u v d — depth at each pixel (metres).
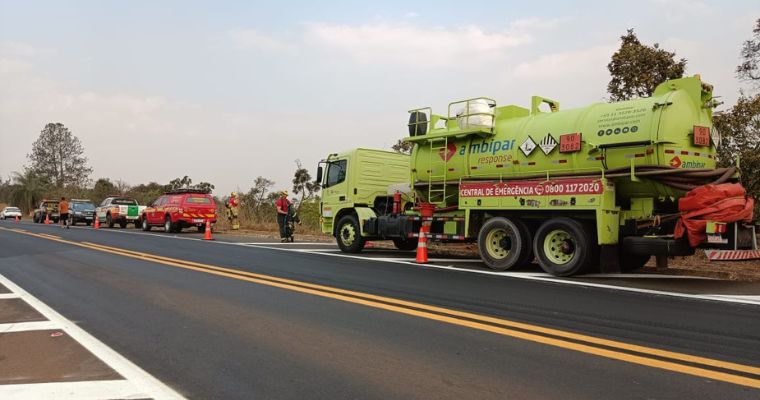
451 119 12.39
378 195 15.37
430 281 9.09
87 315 6.64
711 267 11.44
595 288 8.38
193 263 11.80
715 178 9.10
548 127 10.66
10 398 3.85
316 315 6.49
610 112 9.91
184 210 25.31
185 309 6.91
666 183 9.30
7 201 79.12
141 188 59.94
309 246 17.00
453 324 5.98
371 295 7.75
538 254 10.27
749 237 8.91
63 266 11.44
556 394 3.88
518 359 4.71
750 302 7.18
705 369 4.39
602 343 5.18
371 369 4.49
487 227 11.08
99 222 33.03
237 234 24.25
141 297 7.78
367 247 17.14
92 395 3.92
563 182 10.09
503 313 6.54
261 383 4.19
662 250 9.29
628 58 14.88
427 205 12.48
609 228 9.59
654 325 5.89
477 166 11.78
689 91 9.72
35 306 7.21
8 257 13.41
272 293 7.98
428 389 4.02
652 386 4.02
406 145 22.95
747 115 12.79
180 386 4.12
